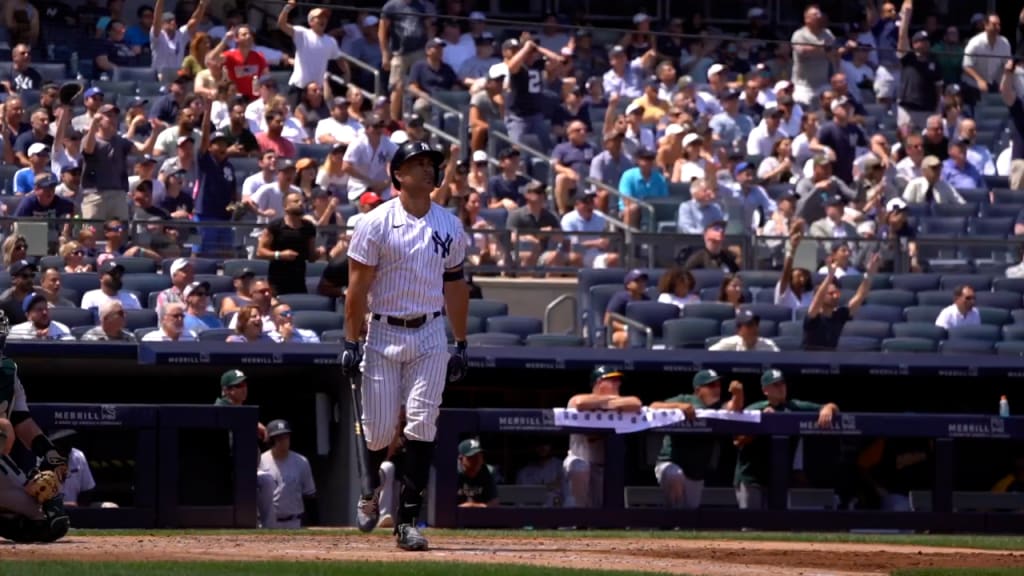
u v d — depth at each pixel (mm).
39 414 20297
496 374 26438
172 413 20766
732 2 45469
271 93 34188
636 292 29797
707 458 22953
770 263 33031
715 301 30828
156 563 11711
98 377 26797
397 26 36281
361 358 14586
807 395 27734
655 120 37625
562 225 33031
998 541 19297
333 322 27438
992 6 45812
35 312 24812
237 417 21016
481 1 43438
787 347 29188
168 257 28859
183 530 19672
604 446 22094
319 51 34844
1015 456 25062
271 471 22688
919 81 39719
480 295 30609
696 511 22188
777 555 15008
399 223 14188
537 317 31609
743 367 26109
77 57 32719
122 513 20422
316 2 37656
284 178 30938
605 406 22031
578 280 31219
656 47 38312
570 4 44719
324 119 34562
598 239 32156
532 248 31828
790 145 37719
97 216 29547
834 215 34812
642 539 18188
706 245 32562
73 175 29609
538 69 36625
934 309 32000
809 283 31281
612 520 21906
